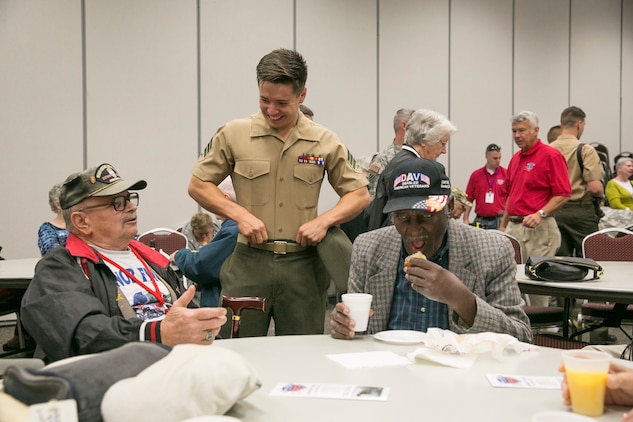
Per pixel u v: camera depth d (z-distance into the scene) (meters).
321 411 1.18
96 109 5.81
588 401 1.16
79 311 1.75
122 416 1.03
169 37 6.06
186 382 1.07
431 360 1.52
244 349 1.70
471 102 7.79
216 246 2.96
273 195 2.71
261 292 2.70
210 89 6.26
